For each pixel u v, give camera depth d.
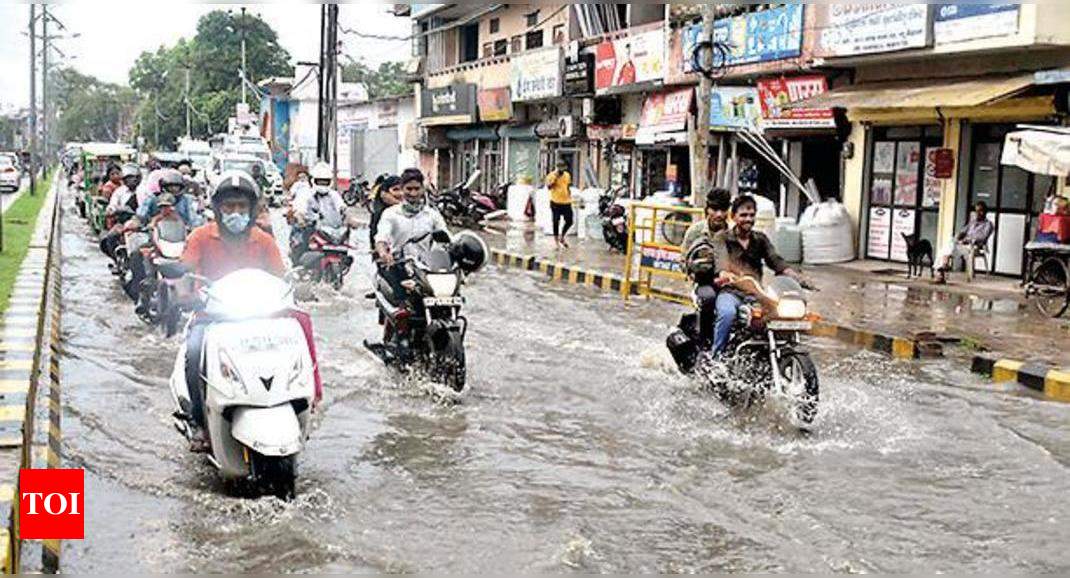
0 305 11.54
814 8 18.22
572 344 11.31
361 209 38.59
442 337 8.69
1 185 47.59
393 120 43.84
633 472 6.75
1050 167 12.41
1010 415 8.54
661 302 14.95
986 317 12.76
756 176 21.73
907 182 18.16
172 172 12.69
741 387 8.12
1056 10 14.37
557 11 30.86
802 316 7.75
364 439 7.47
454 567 5.17
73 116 125.31
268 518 5.76
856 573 5.15
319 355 10.44
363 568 5.14
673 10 22.31
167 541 5.44
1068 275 12.75
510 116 31.27
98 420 7.85
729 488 6.44
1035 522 5.91
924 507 6.14
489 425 7.88
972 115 16.08
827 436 7.63
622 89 24.56
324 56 38.91
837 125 18.80
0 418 6.54
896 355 11.11
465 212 28.55
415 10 39.78
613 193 24.72
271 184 36.91
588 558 5.31
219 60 85.69
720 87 20.88
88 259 19.95
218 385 5.73
